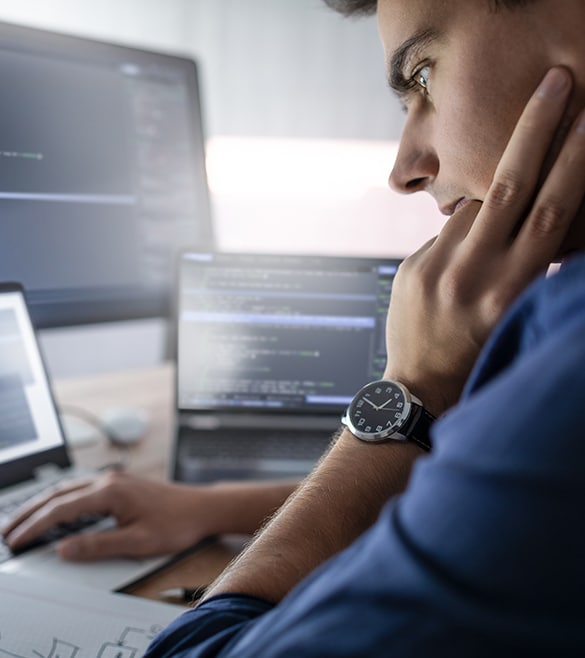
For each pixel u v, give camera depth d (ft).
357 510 1.59
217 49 6.71
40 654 1.71
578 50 1.57
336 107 7.18
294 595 0.98
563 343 0.82
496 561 0.77
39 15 5.83
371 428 1.71
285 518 1.55
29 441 2.72
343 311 3.01
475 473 0.80
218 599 1.32
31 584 2.00
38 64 3.14
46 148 3.18
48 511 2.35
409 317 1.76
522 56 1.61
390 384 1.76
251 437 3.16
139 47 3.49
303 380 3.03
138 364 6.83
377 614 0.83
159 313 3.67
